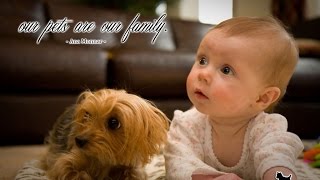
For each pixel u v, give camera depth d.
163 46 2.67
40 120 1.77
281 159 0.72
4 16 2.25
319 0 3.28
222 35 0.77
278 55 0.78
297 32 2.92
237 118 0.82
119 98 0.81
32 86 1.76
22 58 1.73
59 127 1.08
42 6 2.51
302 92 2.07
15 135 1.74
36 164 1.09
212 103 0.77
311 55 2.18
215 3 4.06
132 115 0.80
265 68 0.77
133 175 0.86
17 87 1.75
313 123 2.12
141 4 3.65
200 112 0.84
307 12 3.43
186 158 0.81
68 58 1.81
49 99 1.78
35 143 1.78
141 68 1.91
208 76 0.76
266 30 0.78
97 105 0.80
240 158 0.85
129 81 1.90
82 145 0.78
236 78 0.76
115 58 1.92
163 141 0.87
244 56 0.75
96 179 0.84
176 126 0.91
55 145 1.05
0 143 1.73
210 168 0.76
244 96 0.77
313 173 1.05
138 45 2.58
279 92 0.81
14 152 1.54
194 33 2.88
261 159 0.75
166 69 1.95
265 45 0.77
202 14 4.12
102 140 0.78
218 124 0.86
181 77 1.97
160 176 0.96
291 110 2.05
